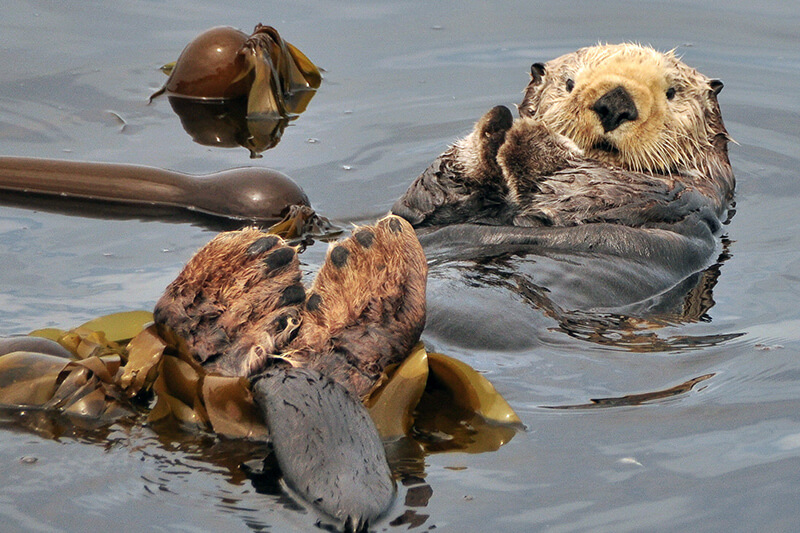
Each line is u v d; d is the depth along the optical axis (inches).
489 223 502.3
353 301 319.9
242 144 640.4
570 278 428.5
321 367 309.9
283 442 273.4
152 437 306.5
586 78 535.2
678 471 303.6
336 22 860.0
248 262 318.0
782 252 496.7
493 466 301.3
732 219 544.1
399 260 325.4
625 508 284.2
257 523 264.7
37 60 755.4
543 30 838.5
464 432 317.7
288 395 284.2
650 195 497.7
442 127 666.8
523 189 503.8
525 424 327.0
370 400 308.3
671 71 542.9
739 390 356.2
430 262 444.5
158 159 610.5
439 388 333.4
